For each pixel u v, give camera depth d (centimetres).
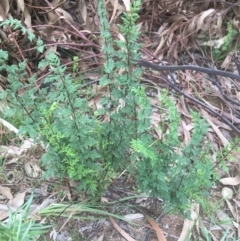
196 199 86
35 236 89
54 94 82
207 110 116
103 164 88
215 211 96
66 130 80
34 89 85
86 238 90
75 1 129
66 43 113
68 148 81
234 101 116
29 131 82
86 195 94
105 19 80
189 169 80
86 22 119
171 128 78
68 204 92
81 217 91
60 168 86
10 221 85
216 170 103
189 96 114
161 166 80
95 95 109
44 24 119
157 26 131
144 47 125
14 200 94
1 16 111
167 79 117
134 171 86
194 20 125
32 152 100
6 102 104
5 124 102
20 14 116
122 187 97
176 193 82
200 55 128
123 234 90
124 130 83
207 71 114
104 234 91
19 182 98
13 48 113
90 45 114
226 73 113
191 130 110
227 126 114
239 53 129
